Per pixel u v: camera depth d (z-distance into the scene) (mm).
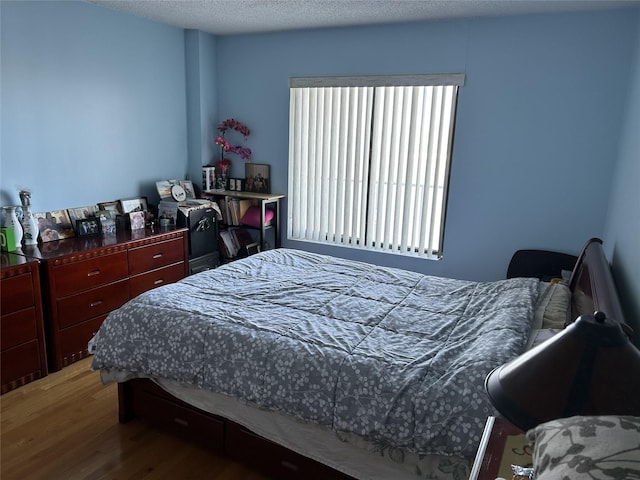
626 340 890
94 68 3434
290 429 1903
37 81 3076
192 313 2168
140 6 3389
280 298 2430
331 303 2377
